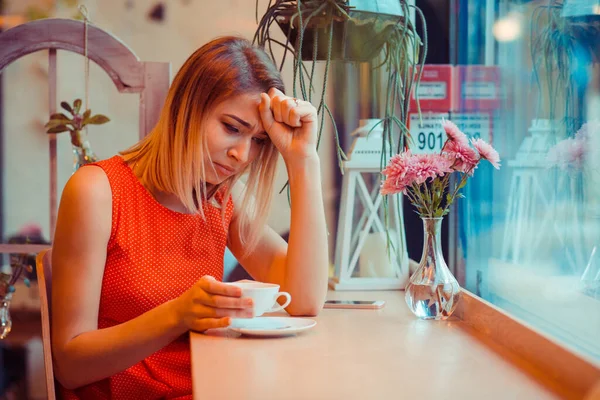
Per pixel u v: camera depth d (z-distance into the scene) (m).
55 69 2.09
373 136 1.72
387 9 1.50
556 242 1.08
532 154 1.20
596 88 0.93
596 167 0.92
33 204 2.46
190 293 1.17
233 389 0.84
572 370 0.83
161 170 1.35
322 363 0.97
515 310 1.29
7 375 2.52
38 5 2.37
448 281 1.29
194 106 1.30
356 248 1.74
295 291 1.37
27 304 2.51
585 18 0.96
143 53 2.34
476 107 1.59
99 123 2.08
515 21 1.30
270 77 1.36
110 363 1.23
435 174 1.24
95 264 1.31
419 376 0.89
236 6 2.33
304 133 1.41
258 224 1.49
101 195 1.33
